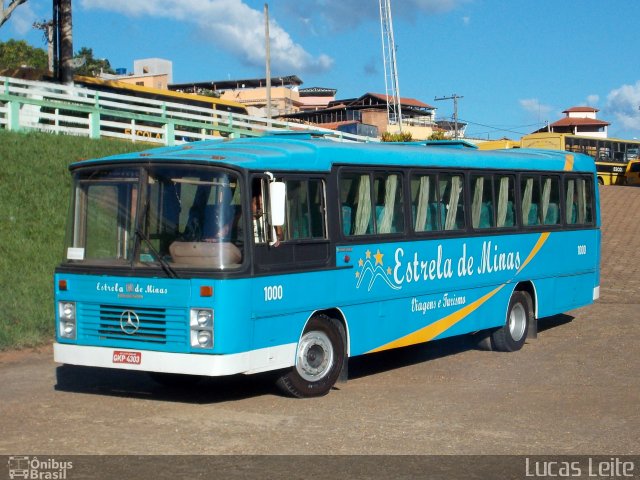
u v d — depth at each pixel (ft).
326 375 33.78
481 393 34.27
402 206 38.45
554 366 40.93
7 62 201.77
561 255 50.19
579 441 26.63
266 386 35.55
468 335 48.70
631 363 41.50
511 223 46.19
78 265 31.78
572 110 357.82
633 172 174.19
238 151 32.04
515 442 26.40
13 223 59.72
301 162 33.09
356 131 174.40
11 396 32.91
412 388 35.40
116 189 31.58
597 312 59.57
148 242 30.58
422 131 250.16
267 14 168.45
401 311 38.04
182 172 30.58
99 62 238.68
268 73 168.25
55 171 69.15
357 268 35.42
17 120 78.13
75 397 32.83
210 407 31.17
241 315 29.78
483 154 44.32
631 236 97.40
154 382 36.01
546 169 49.19
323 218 34.01
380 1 165.07
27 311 47.06
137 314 30.50
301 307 32.48
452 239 41.32
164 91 124.77
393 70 167.02
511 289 45.78
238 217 30.27
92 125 84.07
